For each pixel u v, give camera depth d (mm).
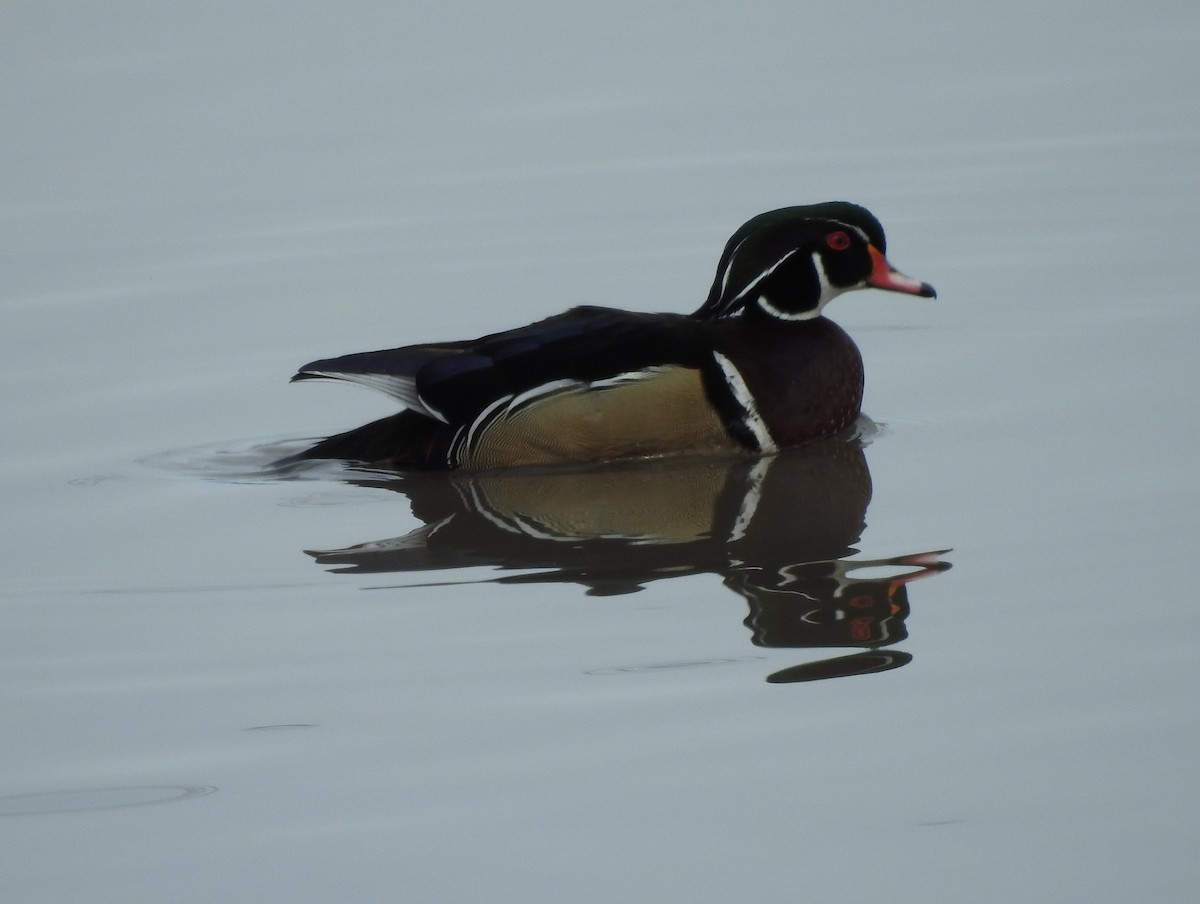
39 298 19547
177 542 13484
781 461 14984
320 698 10820
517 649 11336
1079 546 12531
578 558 12852
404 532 13547
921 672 10805
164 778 10016
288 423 16188
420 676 11039
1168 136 23109
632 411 14812
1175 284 18500
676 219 21234
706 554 12836
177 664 11375
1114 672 10656
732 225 20969
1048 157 22688
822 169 22641
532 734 10273
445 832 9398
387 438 15109
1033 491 13672
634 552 12938
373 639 11578
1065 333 17484
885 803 9484
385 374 14977
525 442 14875
